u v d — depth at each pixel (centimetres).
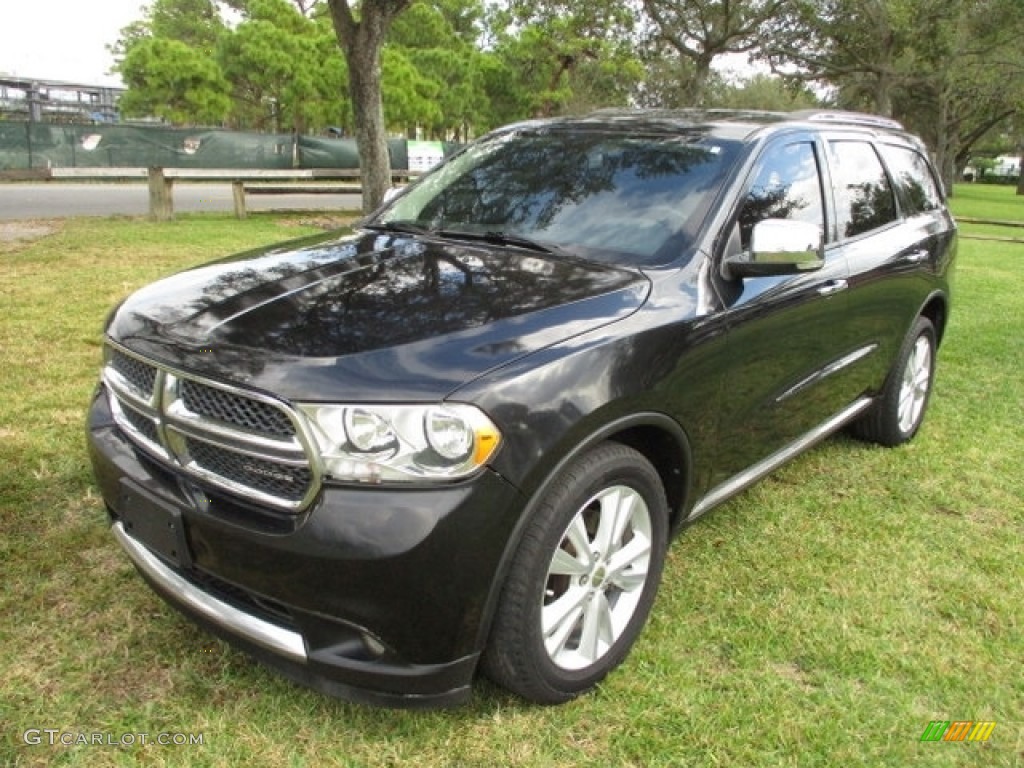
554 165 369
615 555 270
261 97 3388
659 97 4269
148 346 253
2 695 258
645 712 264
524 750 247
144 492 251
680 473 294
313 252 325
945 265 498
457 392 220
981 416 563
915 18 3042
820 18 3064
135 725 250
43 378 525
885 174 457
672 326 276
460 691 234
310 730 251
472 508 219
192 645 285
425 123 3053
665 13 2841
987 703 280
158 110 3095
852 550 375
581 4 3039
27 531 348
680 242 310
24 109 5097
